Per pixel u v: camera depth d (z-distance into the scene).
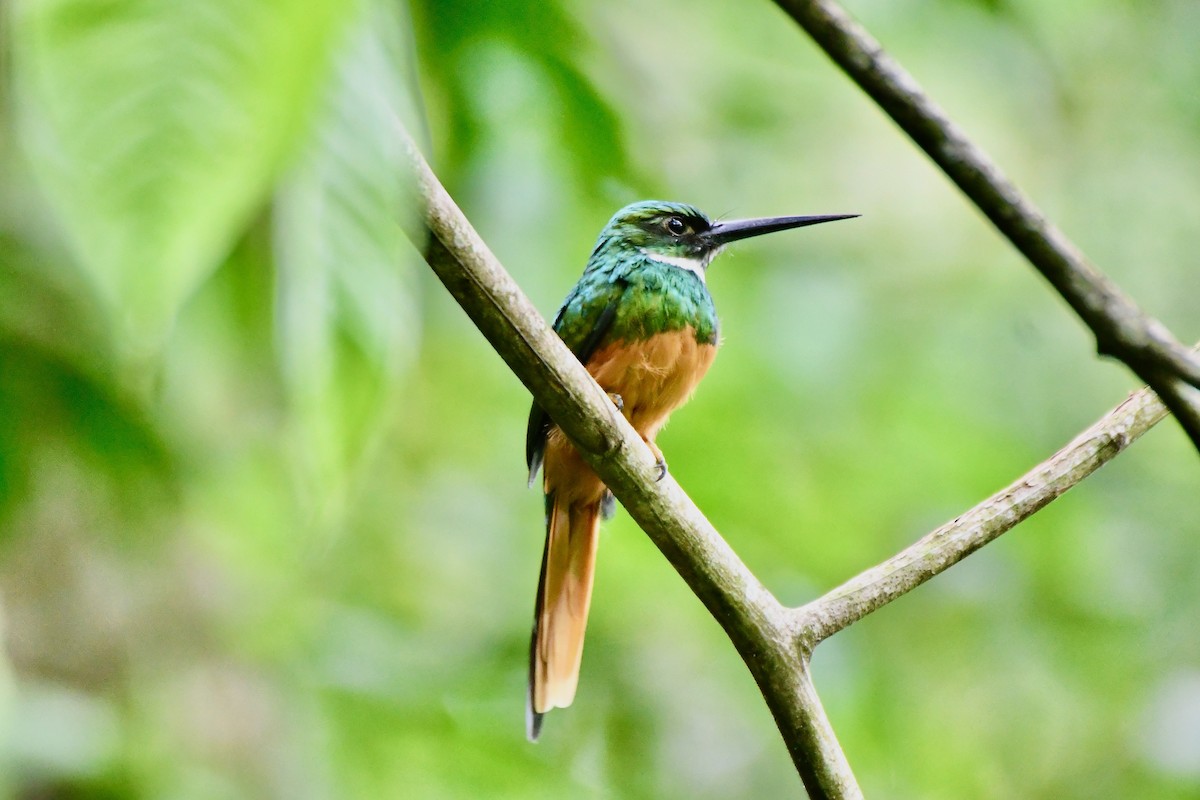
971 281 12.57
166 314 1.57
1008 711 11.39
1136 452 13.35
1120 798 11.44
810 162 11.66
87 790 6.79
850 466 10.66
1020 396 12.28
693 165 9.53
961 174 2.79
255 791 8.20
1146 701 11.92
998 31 7.63
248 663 8.58
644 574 10.19
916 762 10.75
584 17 5.45
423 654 9.22
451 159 5.39
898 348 11.95
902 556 4.88
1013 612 11.70
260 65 1.66
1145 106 13.11
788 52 9.13
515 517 10.41
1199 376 2.90
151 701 8.20
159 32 1.62
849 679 10.56
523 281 8.91
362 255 1.91
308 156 1.83
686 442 9.84
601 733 10.25
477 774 8.40
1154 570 12.72
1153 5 13.13
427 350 9.97
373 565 9.72
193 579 8.55
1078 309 2.90
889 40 8.51
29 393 5.66
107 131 1.59
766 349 10.78
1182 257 13.12
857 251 11.92
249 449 6.14
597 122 5.38
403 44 2.02
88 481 6.61
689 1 8.85
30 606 8.05
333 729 8.39
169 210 1.59
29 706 6.82
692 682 10.75
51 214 1.67
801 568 9.92
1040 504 4.88
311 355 1.89
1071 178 12.98
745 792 10.62
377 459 9.78
